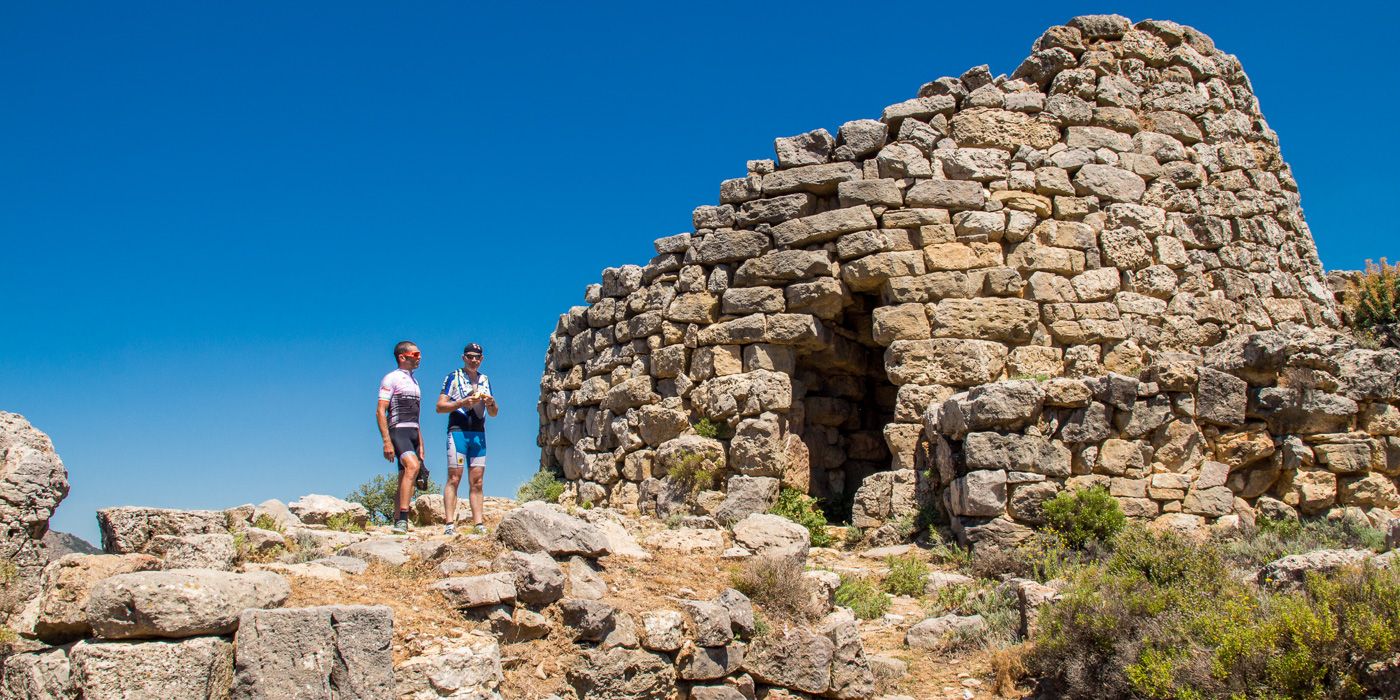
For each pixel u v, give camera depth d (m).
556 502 20.30
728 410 17.95
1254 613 9.38
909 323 17.61
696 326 19.02
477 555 10.34
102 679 7.30
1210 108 20.38
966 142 18.66
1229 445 14.88
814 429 19.22
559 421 22.16
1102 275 18.20
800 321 18.09
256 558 10.69
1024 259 18.06
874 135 18.73
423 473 13.23
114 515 10.09
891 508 16.05
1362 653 8.52
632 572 10.74
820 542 16.19
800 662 9.88
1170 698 8.91
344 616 7.84
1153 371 15.16
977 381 17.20
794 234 18.52
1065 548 13.63
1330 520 14.43
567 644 9.16
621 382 19.73
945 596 12.66
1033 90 19.27
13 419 10.55
